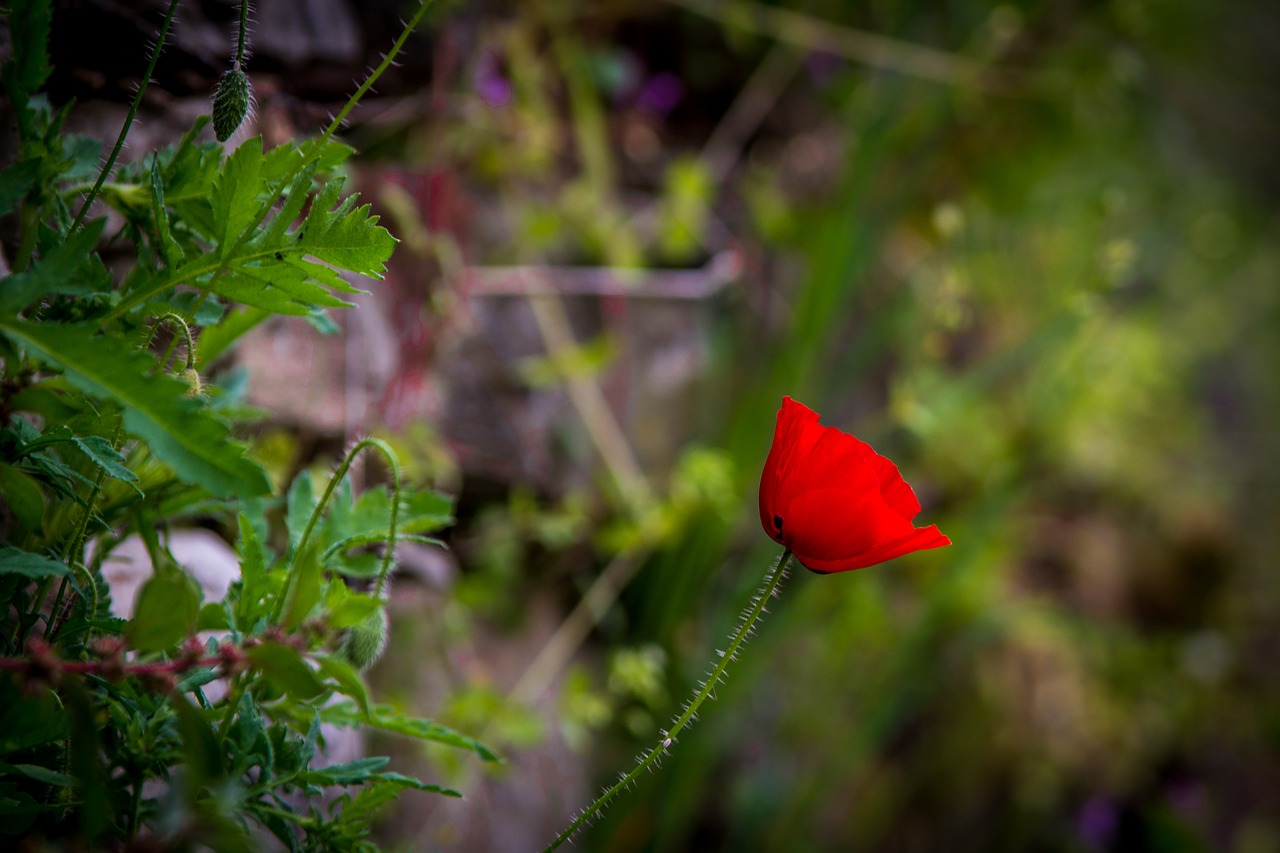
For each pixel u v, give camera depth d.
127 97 0.80
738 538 1.39
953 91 1.50
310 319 0.69
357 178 0.96
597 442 1.21
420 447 0.98
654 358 1.37
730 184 1.51
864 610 1.43
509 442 1.19
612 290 1.26
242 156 0.65
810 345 1.30
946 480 1.64
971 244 1.65
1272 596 2.23
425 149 1.05
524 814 1.12
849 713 1.53
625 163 1.45
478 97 1.12
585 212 1.27
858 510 0.68
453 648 1.06
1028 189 1.64
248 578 0.68
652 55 1.49
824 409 1.47
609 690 1.26
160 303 0.67
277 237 0.66
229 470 0.62
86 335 0.61
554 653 1.12
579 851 1.20
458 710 0.97
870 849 1.63
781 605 1.26
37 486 0.64
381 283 0.98
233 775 0.66
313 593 0.67
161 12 0.80
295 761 0.68
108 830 0.66
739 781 1.46
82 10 0.77
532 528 1.18
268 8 0.87
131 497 0.70
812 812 1.46
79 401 0.66
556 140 1.28
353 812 0.68
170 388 0.61
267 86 0.87
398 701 0.94
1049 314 1.62
